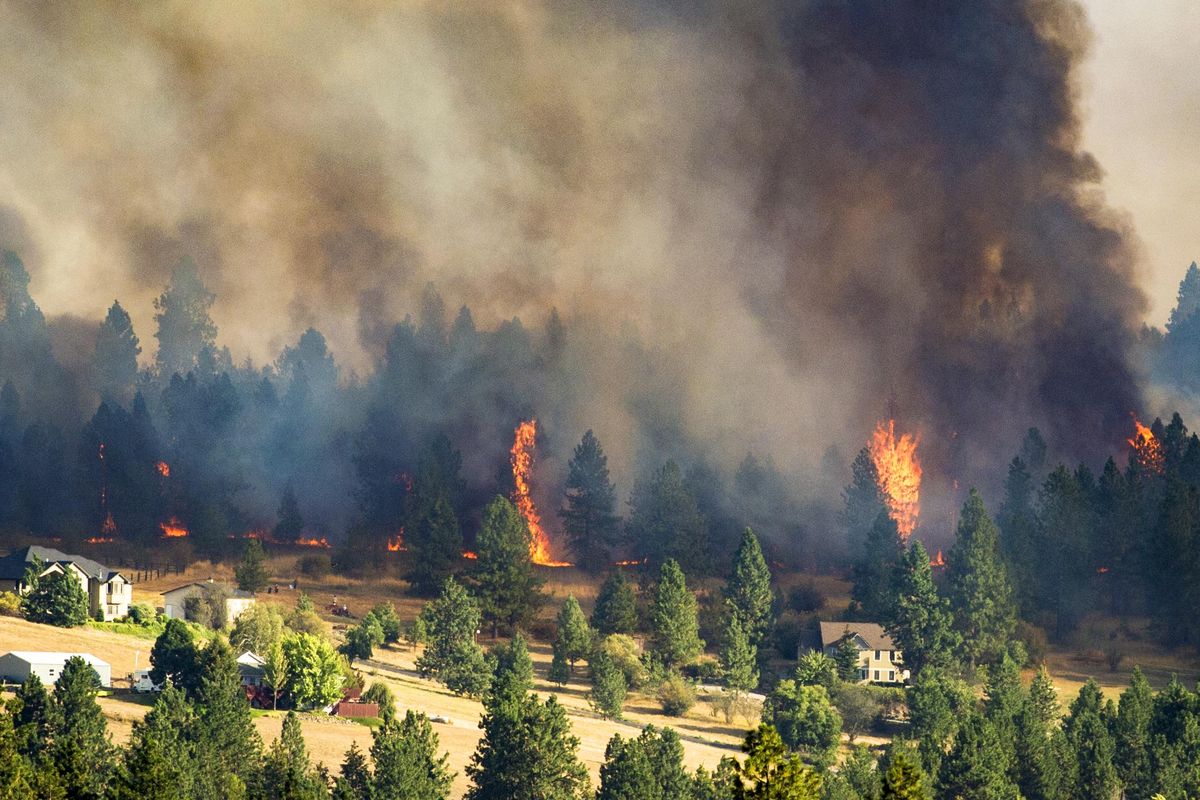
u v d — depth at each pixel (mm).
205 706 152375
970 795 170625
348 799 136125
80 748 123250
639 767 151625
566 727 156250
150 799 119250
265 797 124188
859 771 170000
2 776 115938
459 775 168875
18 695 136250
